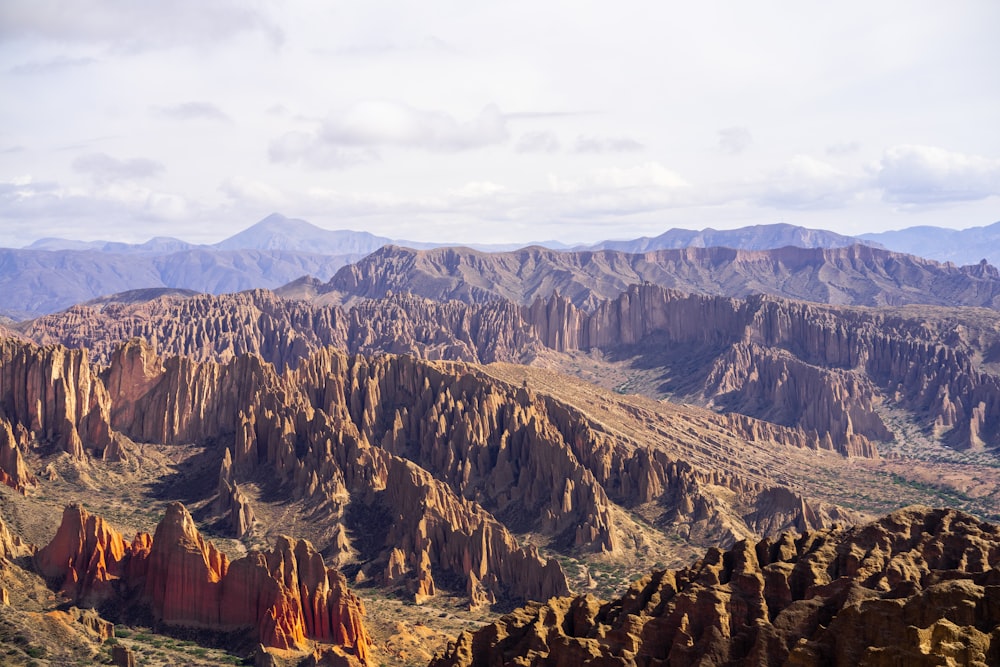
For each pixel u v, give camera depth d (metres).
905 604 85.50
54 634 138.00
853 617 85.94
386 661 142.25
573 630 106.38
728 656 92.31
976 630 77.38
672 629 96.88
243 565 148.50
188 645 142.88
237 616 147.25
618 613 105.56
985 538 102.88
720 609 96.62
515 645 105.00
